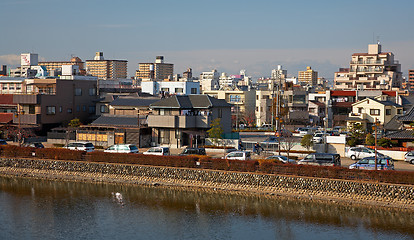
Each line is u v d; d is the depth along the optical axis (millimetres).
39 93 97938
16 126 92688
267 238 43656
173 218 49375
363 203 51000
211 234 44812
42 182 65562
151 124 81500
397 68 159750
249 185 57031
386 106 103562
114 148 70875
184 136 81625
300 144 73438
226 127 88312
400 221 47125
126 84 180250
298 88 159000
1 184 64500
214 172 58906
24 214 51188
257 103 136750
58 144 86188
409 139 72500
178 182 60625
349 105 128875
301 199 53688
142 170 62781
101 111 102250
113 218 49562
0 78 137375
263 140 78375
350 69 156125
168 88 144625
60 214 51094
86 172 66000
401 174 50375
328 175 53594
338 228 45812
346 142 76938
